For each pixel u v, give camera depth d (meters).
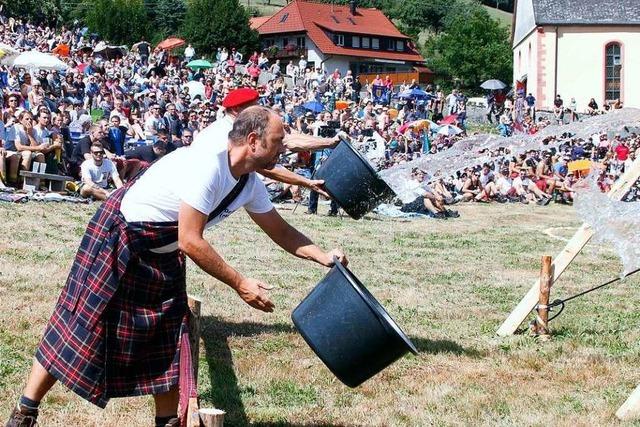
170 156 4.50
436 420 6.05
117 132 18.44
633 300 11.32
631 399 6.30
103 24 84.81
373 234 17.08
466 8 128.25
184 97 31.11
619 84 61.47
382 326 4.50
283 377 6.86
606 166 30.22
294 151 6.70
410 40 94.19
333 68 89.50
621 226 6.37
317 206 20.97
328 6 92.19
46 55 29.20
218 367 6.99
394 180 9.92
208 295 9.67
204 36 83.88
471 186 26.73
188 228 4.30
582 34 61.62
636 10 61.41
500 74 93.75
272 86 42.22
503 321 9.37
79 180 17.92
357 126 28.55
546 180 27.33
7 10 73.75
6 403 5.79
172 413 4.61
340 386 6.74
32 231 12.92
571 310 10.31
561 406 6.48
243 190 4.63
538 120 48.56
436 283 11.91
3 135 16.86
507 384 7.02
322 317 4.59
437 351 7.93
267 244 14.30
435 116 46.22
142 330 4.41
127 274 4.39
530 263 14.49
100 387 4.38
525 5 66.31
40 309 8.27
